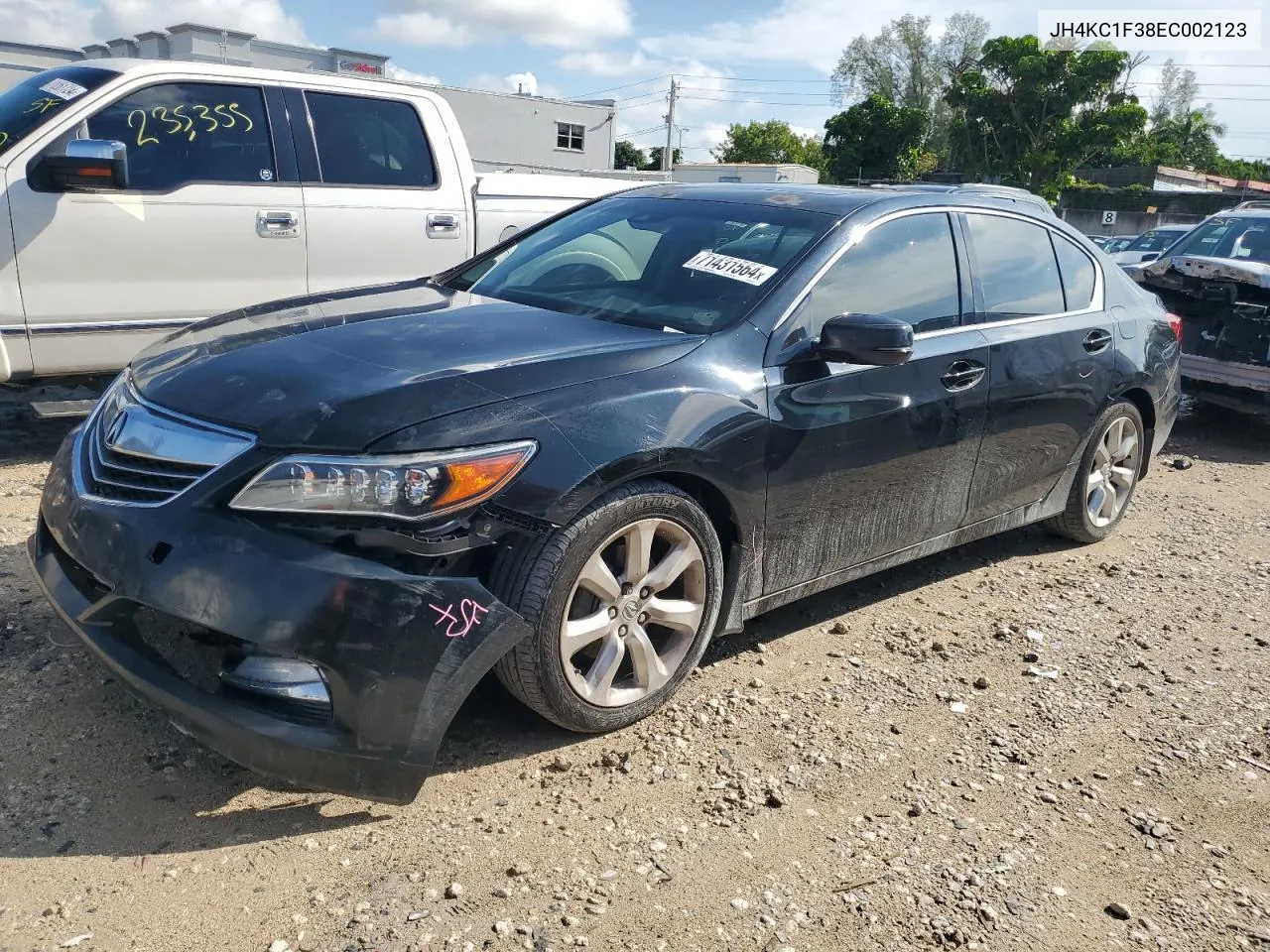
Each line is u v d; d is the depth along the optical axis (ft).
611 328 11.33
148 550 8.46
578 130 140.87
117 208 17.76
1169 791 10.44
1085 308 16.05
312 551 8.29
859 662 12.62
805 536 11.90
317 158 20.15
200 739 8.41
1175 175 165.89
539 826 8.99
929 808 9.80
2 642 11.28
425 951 7.49
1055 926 8.39
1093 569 16.53
